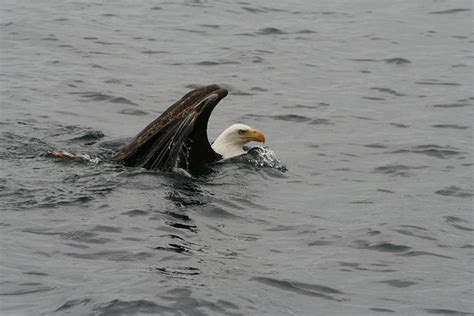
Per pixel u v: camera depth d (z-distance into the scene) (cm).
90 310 1252
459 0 4222
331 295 1369
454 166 2148
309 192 1892
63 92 2698
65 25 3497
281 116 2597
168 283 1340
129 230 1560
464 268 1502
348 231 1642
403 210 1788
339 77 3036
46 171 1861
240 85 2892
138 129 2416
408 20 3881
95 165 1912
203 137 1981
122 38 3384
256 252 1517
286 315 1284
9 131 2258
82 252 1463
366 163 2159
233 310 1276
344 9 4059
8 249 1456
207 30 3569
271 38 3494
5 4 3803
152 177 1844
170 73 2986
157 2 3988
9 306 1273
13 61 3016
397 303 1355
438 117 2619
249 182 1912
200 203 1736
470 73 3127
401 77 3058
